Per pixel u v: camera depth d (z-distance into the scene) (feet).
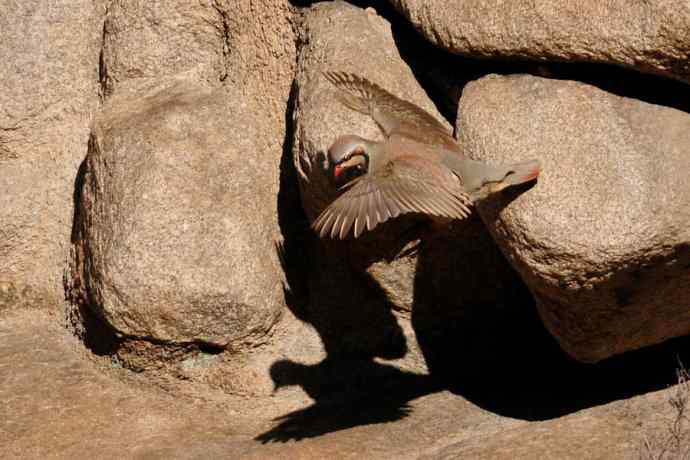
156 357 44.42
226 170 45.11
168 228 43.52
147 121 45.55
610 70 36.42
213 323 43.86
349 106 30.50
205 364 44.96
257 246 44.70
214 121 46.11
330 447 39.58
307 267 46.62
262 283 44.32
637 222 33.94
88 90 50.85
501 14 37.29
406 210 24.77
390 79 42.14
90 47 50.62
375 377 44.88
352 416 42.22
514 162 35.55
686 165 34.50
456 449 38.45
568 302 36.45
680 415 36.14
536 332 45.73
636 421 37.40
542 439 37.42
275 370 44.93
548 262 35.19
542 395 42.68
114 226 44.01
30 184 49.98
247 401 44.09
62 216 50.01
